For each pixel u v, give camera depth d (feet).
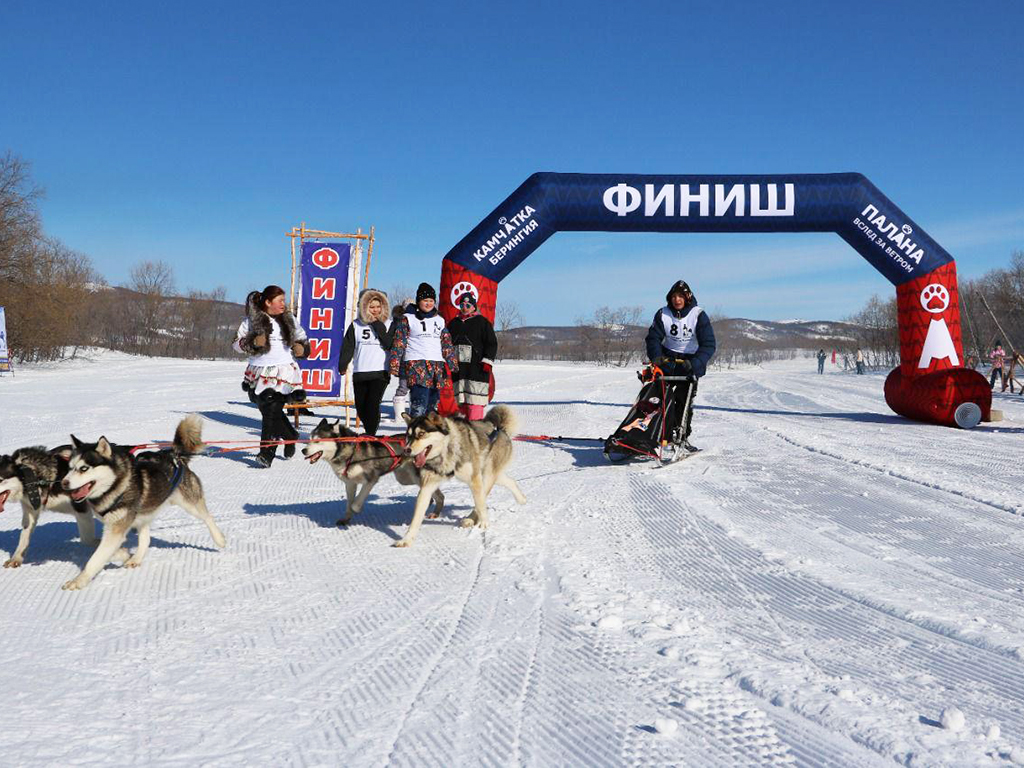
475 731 9.49
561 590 15.46
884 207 45.57
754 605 14.53
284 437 32.96
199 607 14.44
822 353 192.24
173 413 49.96
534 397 70.44
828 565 17.22
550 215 44.88
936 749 8.88
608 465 31.40
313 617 13.92
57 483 16.97
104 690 10.68
